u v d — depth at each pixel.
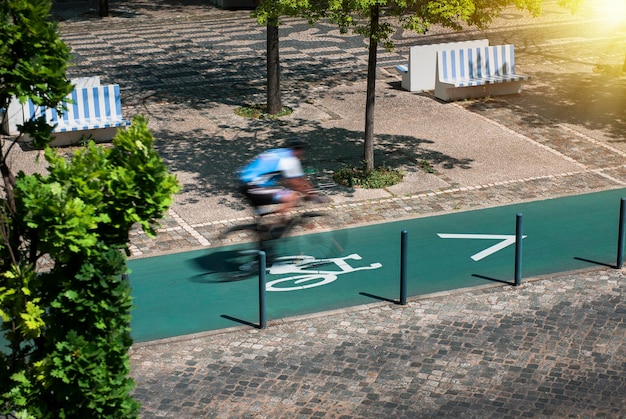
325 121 20.27
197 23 31.23
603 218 15.21
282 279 13.20
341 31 15.71
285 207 13.84
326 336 11.55
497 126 19.86
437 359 10.94
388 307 12.30
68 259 6.81
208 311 12.27
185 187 16.52
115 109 19.19
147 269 13.49
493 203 15.91
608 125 19.89
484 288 12.77
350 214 15.40
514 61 23.50
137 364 10.92
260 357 11.06
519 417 9.74
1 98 7.03
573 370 10.66
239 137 19.23
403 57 26.03
